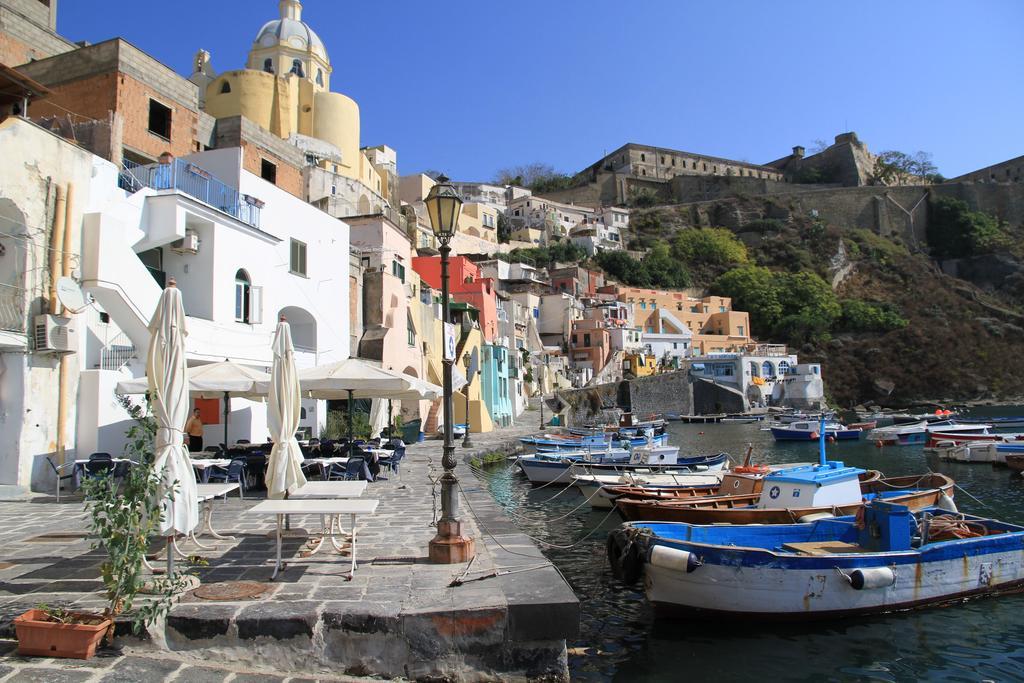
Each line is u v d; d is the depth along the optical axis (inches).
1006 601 436.8
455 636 254.2
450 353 347.9
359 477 618.8
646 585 419.8
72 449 597.6
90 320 625.0
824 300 4379.9
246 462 599.8
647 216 5354.3
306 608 256.7
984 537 441.1
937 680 340.8
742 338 4121.6
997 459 1321.4
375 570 315.3
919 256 5118.1
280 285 940.6
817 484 552.1
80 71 904.3
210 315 791.1
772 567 395.9
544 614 260.2
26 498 535.2
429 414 1489.9
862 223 5526.6
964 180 6146.7
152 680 217.0
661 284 4483.3
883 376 3964.1
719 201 5580.7
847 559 402.0
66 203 600.1
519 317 2874.0
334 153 2220.7
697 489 751.7
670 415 3203.7
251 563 329.7
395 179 2795.3
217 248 802.2
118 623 240.1
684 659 362.0
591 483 823.7
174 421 309.1
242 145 1088.2
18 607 257.3
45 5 1139.3
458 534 335.6
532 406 2593.5
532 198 4753.9
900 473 1257.4
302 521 453.7
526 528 713.6
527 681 256.1
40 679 207.0
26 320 555.5
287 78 2228.1
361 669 248.5
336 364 622.2
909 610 418.6
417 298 1477.6
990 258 4980.3
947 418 2322.8
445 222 341.7
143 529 239.9
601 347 3297.2
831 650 371.2
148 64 936.9
